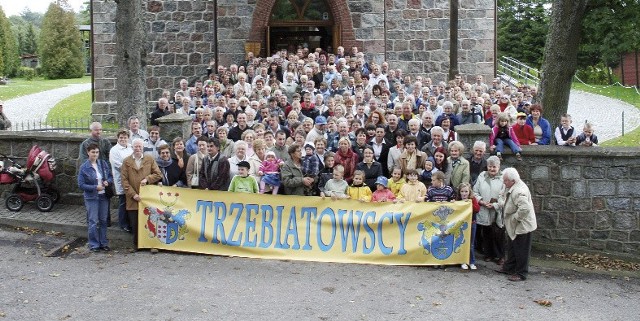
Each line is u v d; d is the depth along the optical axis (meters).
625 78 43.69
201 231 11.41
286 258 11.17
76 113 30.44
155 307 9.05
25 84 50.22
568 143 12.62
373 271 10.73
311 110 15.94
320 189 11.61
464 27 24.47
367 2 24.27
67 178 13.98
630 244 12.38
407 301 9.47
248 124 14.07
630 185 12.30
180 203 11.51
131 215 11.67
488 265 11.27
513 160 12.47
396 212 11.10
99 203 11.52
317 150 11.97
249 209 11.38
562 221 12.48
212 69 23.44
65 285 9.82
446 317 8.93
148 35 24.44
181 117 13.14
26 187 13.41
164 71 24.62
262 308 9.07
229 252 11.35
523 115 12.89
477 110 14.76
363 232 11.15
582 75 45.44
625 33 14.73
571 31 14.95
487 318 8.95
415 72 24.69
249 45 23.69
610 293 10.22
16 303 9.12
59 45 61.12
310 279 10.27
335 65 20.56
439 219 11.01
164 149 11.86
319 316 8.84
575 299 9.85
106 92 24.64
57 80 58.53
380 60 24.42
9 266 10.61
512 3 47.38
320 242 11.23
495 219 11.27
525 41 46.53
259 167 11.81
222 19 24.17
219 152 11.91
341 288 9.92
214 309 9.01
